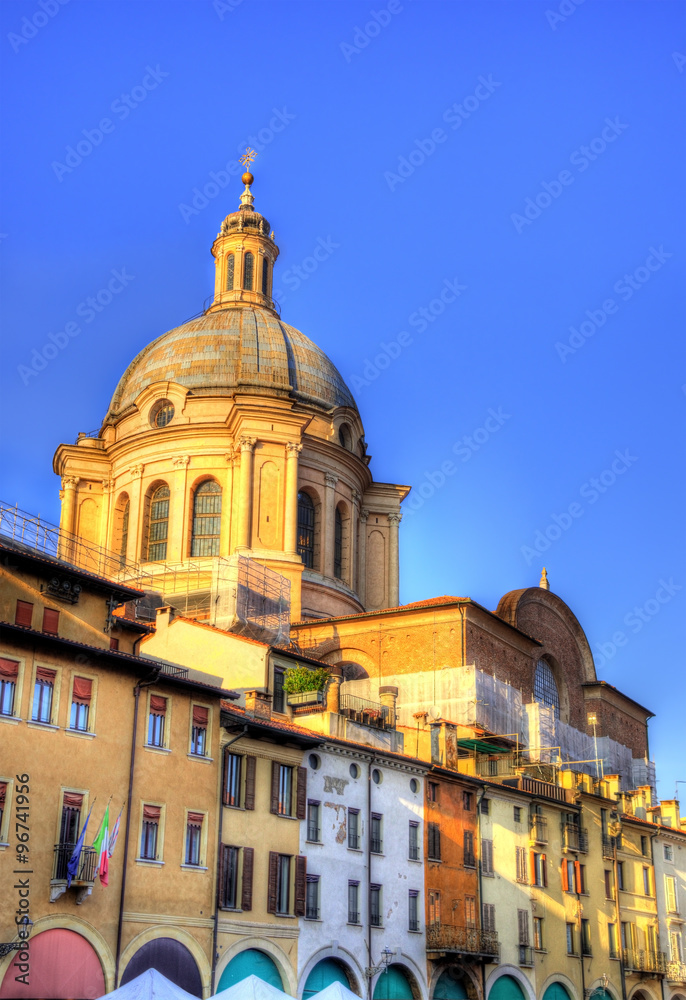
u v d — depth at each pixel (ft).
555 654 303.27
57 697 142.20
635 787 323.37
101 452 301.84
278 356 296.30
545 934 224.94
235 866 161.58
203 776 158.61
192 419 288.30
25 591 149.89
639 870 269.64
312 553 286.46
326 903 174.40
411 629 257.14
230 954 156.76
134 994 119.85
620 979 248.11
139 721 151.74
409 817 195.21
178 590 271.28
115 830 143.43
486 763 233.14
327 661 264.31
